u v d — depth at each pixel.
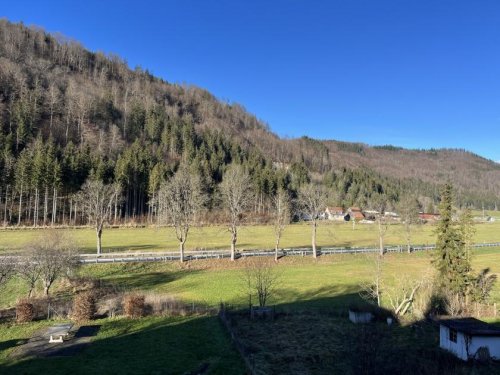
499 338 29.56
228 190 73.38
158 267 60.94
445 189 50.41
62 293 44.84
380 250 81.75
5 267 39.91
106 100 199.62
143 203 132.62
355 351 29.28
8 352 27.86
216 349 29.58
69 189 114.19
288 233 114.75
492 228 152.75
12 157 110.31
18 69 176.50
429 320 38.56
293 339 32.97
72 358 27.03
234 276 58.66
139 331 32.84
